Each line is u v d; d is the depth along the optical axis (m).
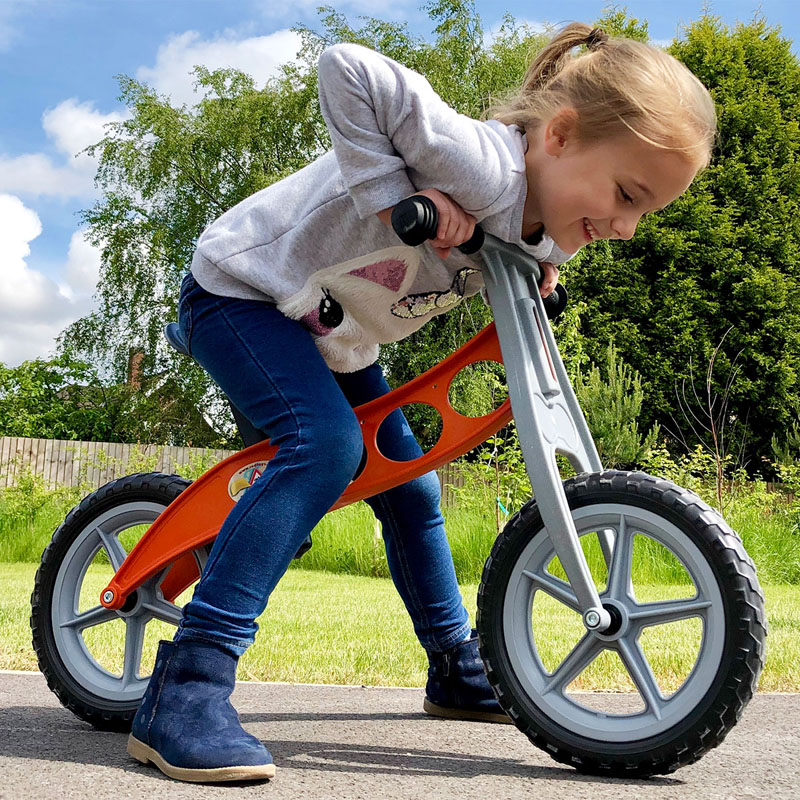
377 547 8.16
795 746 1.70
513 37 16.44
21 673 2.59
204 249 1.66
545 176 1.52
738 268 17.98
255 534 1.49
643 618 1.47
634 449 12.01
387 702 2.24
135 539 7.61
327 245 1.62
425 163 1.46
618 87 1.44
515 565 1.56
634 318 18.16
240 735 1.40
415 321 1.77
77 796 1.25
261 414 1.59
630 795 1.32
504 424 1.65
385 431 1.91
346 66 1.46
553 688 1.51
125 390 20.30
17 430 19.97
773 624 3.85
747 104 18.77
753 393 17.91
